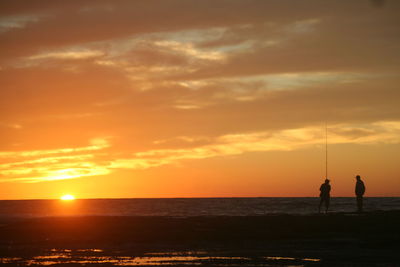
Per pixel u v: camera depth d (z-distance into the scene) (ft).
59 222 123.95
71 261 72.13
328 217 116.88
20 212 319.68
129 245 89.25
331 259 71.87
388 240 88.53
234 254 77.66
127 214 274.36
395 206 352.69
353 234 96.37
